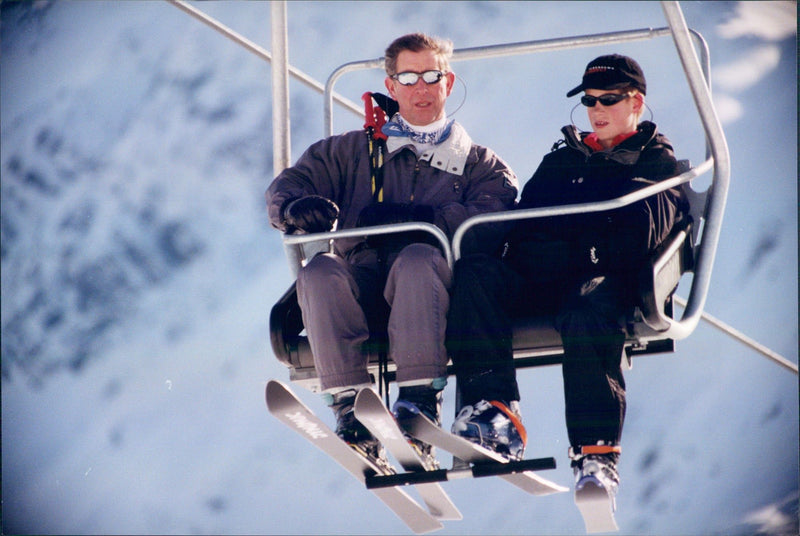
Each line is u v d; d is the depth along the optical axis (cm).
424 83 1098
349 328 970
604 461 925
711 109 1043
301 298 979
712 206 1048
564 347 947
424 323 955
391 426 877
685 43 1040
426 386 966
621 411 936
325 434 912
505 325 965
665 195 1019
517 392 955
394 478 918
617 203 943
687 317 1012
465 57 1282
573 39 1265
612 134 1066
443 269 972
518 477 930
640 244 999
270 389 871
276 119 1183
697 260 1044
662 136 1064
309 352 1019
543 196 1064
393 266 977
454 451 909
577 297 961
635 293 984
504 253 1053
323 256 983
